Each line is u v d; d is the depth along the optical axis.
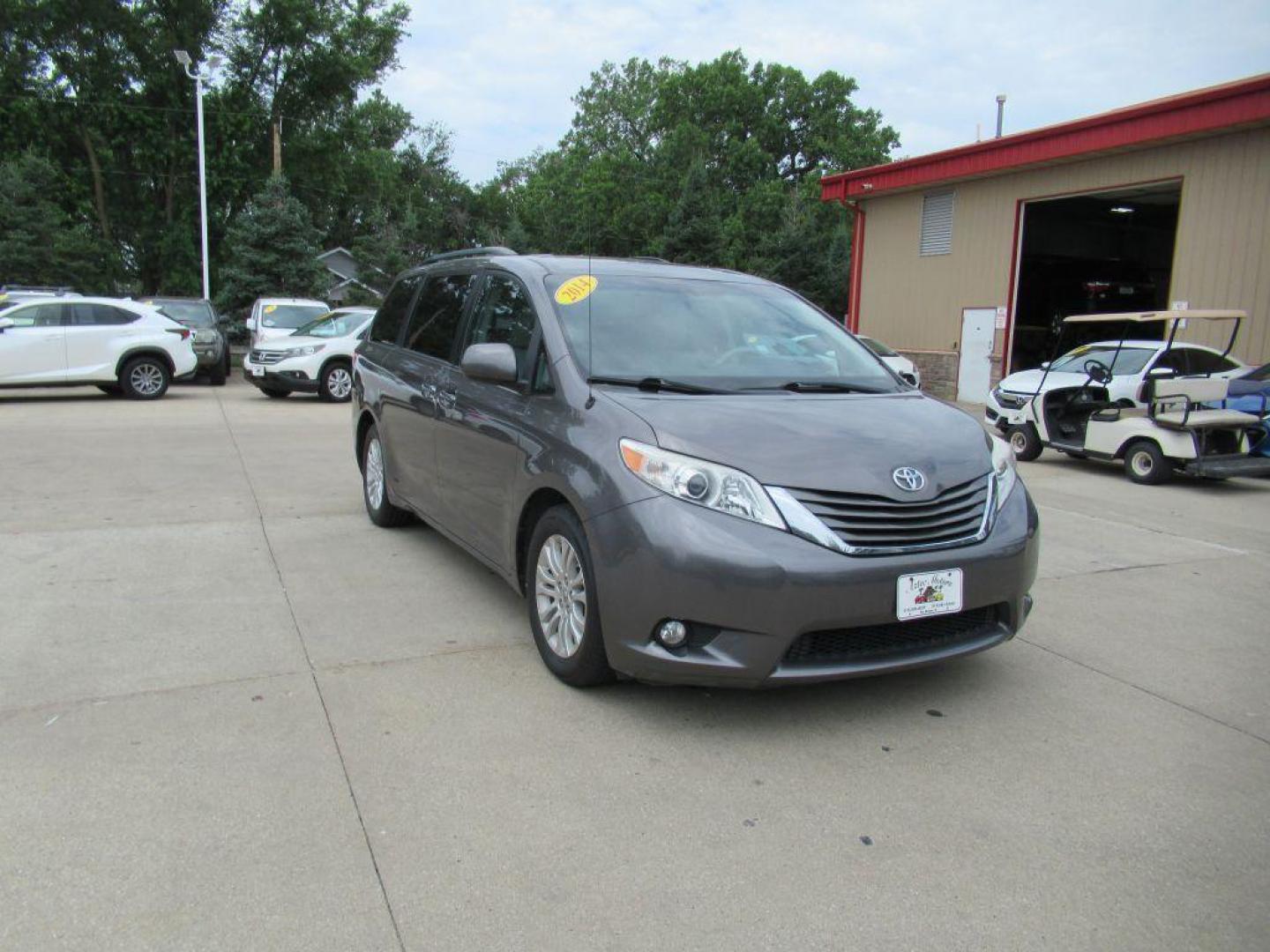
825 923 2.35
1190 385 9.68
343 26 40.41
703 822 2.80
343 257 38.09
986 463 3.71
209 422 12.24
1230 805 2.96
